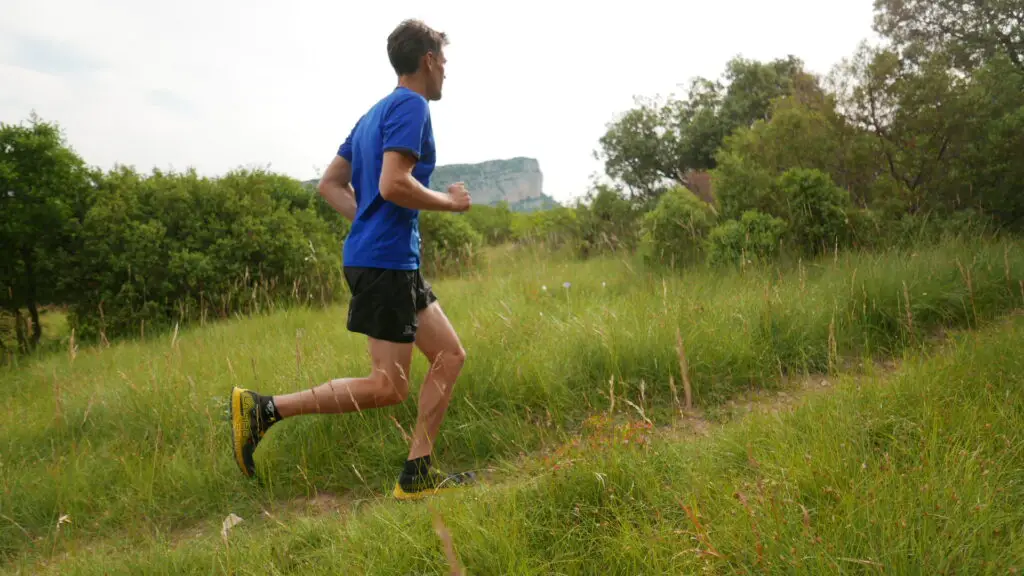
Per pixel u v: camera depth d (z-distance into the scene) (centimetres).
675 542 198
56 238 926
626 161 1878
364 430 334
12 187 894
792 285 492
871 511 196
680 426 325
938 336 413
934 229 661
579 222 1176
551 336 425
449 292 756
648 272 691
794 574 175
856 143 744
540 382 357
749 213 669
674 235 731
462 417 338
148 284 870
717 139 1764
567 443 284
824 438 244
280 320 715
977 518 188
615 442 255
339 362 418
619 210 1153
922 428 248
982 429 242
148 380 436
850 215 662
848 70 779
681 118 1870
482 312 514
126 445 355
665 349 376
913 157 730
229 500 301
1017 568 169
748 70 1788
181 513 294
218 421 362
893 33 1179
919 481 208
